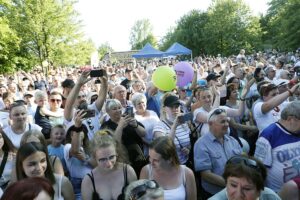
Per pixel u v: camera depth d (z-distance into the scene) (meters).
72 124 3.76
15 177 2.91
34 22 28.16
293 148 3.01
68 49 31.12
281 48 36.75
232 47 49.38
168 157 2.85
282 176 3.03
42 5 28.38
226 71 8.33
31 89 10.26
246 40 48.81
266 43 51.31
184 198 2.90
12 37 24.83
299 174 2.99
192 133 4.33
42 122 5.15
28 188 1.56
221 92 6.30
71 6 30.22
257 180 2.03
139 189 2.03
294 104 3.00
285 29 35.47
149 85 6.55
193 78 7.36
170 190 2.88
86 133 3.71
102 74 4.66
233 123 4.74
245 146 4.14
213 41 50.94
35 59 30.08
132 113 3.97
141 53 27.48
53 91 5.43
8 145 3.48
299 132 3.04
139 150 4.05
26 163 2.62
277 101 3.97
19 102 4.42
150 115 4.91
